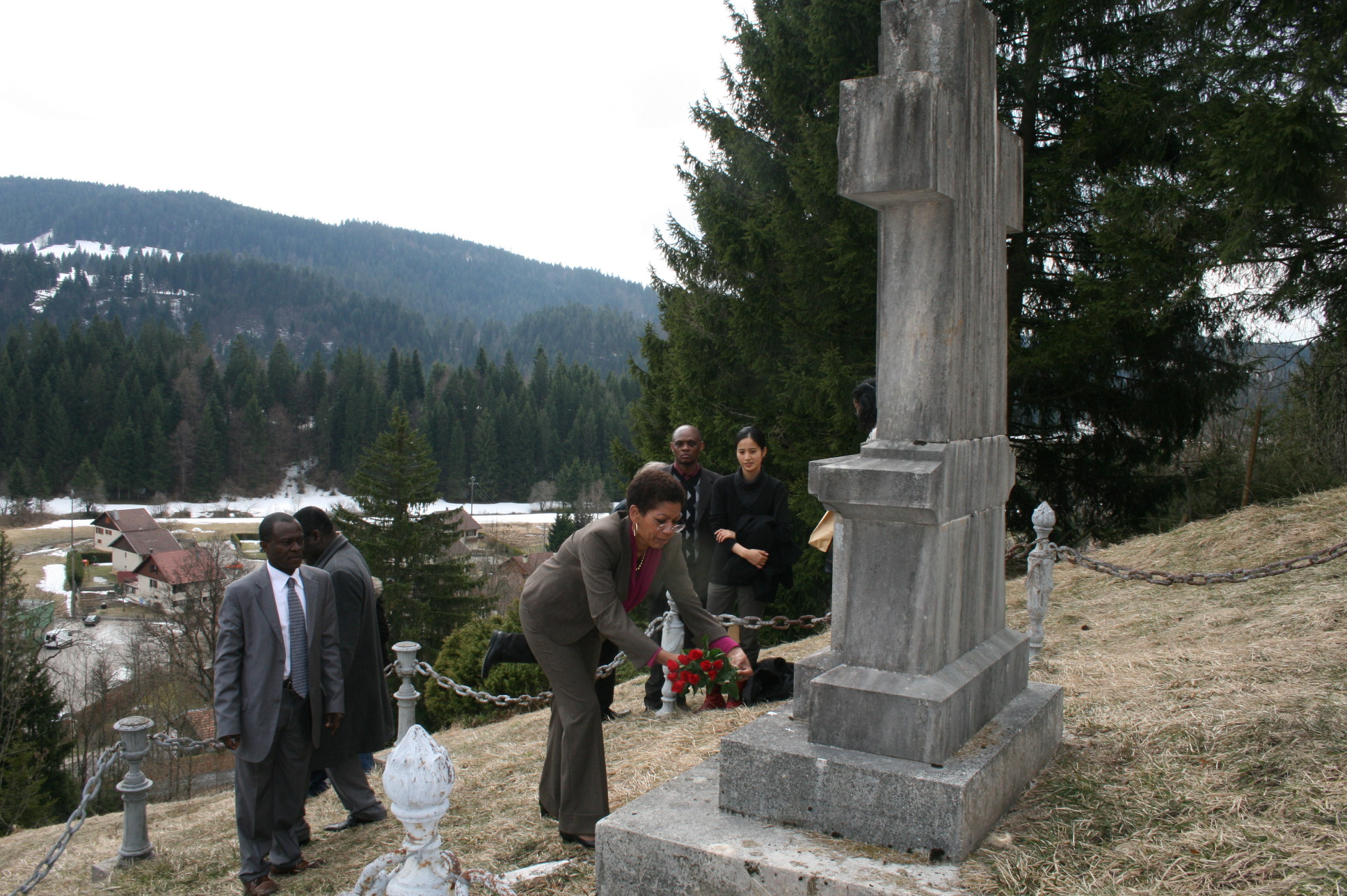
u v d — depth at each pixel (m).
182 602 27.75
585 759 3.82
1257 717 3.48
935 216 2.92
